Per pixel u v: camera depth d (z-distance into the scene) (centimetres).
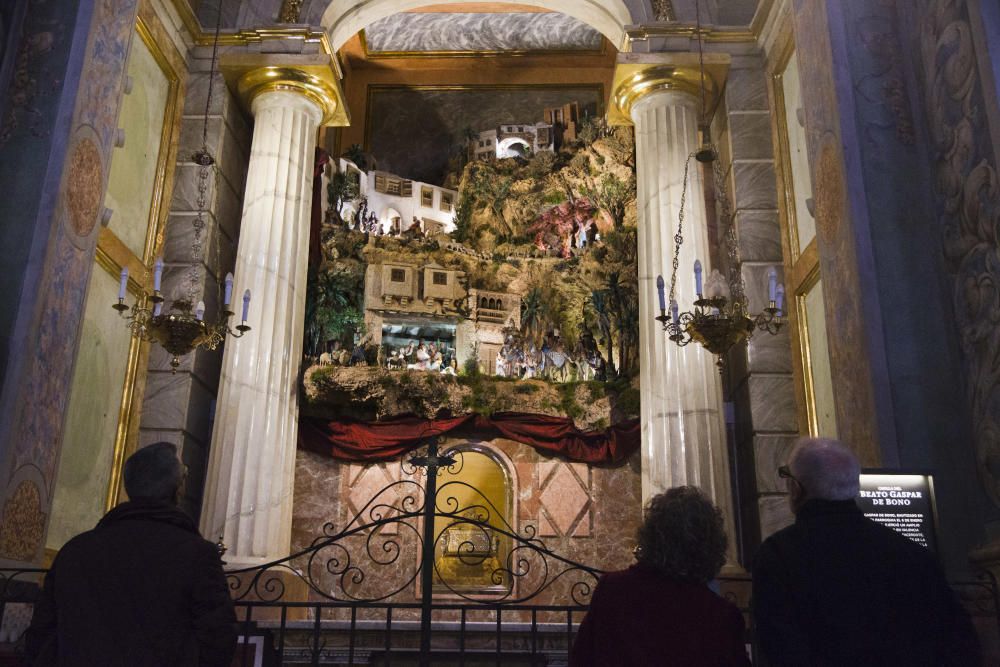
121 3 757
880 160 622
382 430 1033
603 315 1179
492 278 1212
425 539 489
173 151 1007
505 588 1006
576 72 1517
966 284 557
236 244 1085
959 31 577
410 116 1501
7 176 645
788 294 952
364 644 749
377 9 1176
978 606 483
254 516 881
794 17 761
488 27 1486
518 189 1348
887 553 247
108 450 870
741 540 961
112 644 276
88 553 288
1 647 543
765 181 1014
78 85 670
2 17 686
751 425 933
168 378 946
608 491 1055
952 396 565
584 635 259
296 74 1050
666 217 982
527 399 1054
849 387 615
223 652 285
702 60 1020
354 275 1182
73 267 671
